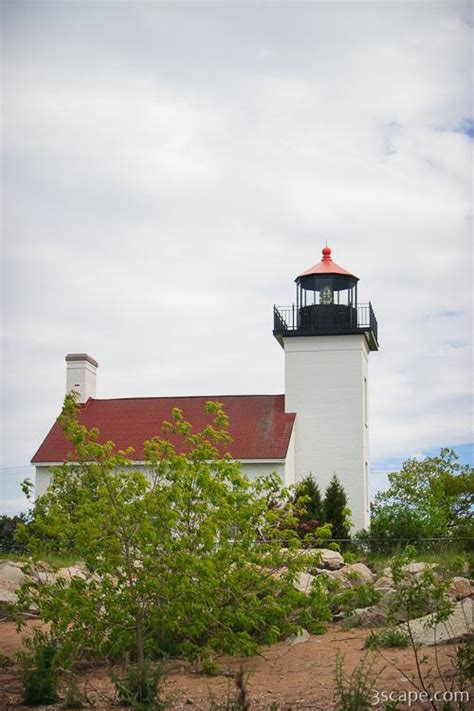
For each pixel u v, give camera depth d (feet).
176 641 42.88
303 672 39.47
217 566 41.50
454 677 35.78
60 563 55.93
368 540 92.99
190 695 36.04
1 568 60.64
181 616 40.37
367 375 140.56
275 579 44.78
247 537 43.47
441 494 132.16
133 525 40.34
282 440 126.00
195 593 40.01
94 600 40.96
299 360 133.49
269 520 44.78
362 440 130.72
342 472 130.11
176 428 43.75
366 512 131.64
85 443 42.24
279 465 123.24
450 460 145.07
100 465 41.57
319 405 132.16
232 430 128.36
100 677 40.50
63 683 38.55
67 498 44.65
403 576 37.09
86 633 41.50
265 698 35.01
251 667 40.83
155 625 41.68
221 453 124.16
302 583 54.95
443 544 89.10
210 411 44.73
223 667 41.93
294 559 44.45
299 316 134.82
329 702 33.83
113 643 41.39
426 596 37.09
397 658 40.60
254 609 42.42
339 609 53.11
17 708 34.76
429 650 41.98
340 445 130.82
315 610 45.50
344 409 131.64
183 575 40.01
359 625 49.60
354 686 32.89
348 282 135.33
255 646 41.37
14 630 51.13
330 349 133.18
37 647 38.65
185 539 40.70
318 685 36.76
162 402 136.15
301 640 46.47
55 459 125.80
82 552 41.22
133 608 39.83
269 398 135.13
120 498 40.55
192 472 41.98
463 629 42.83
